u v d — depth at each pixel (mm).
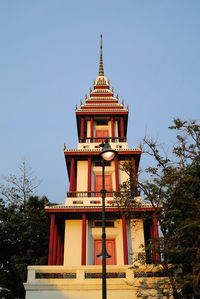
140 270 25625
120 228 32125
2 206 39750
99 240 31984
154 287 24359
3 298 32000
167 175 24359
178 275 23641
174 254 23406
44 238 37906
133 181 25812
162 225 23766
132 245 30906
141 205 28141
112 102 42281
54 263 31141
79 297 24391
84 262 29391
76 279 24922
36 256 36406
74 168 38344
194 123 24734
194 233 22672
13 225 35812
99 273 25484
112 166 36719
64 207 31500
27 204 40531
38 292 24531
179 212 24578
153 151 25234
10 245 36688
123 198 26438
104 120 41656
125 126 43750
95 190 35656
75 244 31391
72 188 34656
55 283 24734
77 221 32719
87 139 39156
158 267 25469
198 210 23562
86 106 41156
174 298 22156
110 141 39406
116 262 30422
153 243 23406
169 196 24750
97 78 46688
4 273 34938
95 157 36812
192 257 23500
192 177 24406
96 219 32781
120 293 24578
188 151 24469
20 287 34219
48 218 36156
